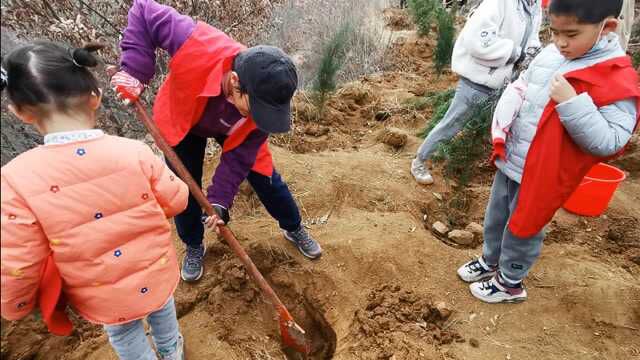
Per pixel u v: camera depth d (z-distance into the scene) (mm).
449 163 3705
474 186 3848
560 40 1938
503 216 2596
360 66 5758
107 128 3629
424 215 3510
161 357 2252
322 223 3291
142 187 1677
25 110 1548
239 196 3438
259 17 4281
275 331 2773
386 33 7129
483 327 2646
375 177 3725
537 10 3287
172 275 1890
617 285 2818
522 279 2762
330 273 2920
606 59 1915
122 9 3371
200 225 2658
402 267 2961
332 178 3643
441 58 5547
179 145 2398
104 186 1589
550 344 2547
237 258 2924
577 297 2764
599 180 3260
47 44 1555
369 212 3418
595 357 2484
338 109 4828
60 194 1521
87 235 1590
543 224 2229
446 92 4758
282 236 3119
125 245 1691
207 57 2084
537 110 2203
